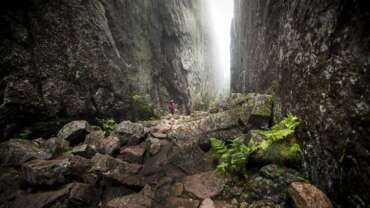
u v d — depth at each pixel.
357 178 2.71
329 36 3.37
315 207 3.03
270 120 5.96
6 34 5.98
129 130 7.04
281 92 5.63
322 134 3.50
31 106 6.22
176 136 7.12
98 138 6.40
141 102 11.33
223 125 6.55
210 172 4.98
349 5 2.89
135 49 13.90
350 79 2.89
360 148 2.66
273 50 6.98
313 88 3.85
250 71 11.36
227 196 4.21
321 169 3.50
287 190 3.60
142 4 15.90
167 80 19.86
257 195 3.92
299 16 4.52
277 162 4.31
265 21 8.15
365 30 2.64
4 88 5.70
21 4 6.38
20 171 4.79
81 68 7.86
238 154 4.58
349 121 2.87
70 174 4.66
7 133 5.71
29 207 3.88
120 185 4.75
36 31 6.68
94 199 4.33
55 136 6.79
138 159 5.90
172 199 4.29
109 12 11.05
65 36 7.48
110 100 9.01
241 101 7.70
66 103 7.20
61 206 3.96
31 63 6.41
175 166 5.63
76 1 8.05
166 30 20.16
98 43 8.78
